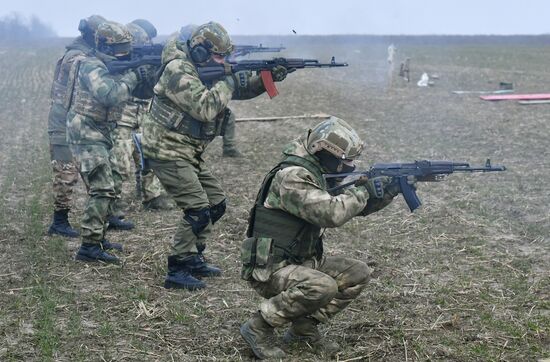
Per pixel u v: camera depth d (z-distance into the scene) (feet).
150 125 20.93
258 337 16.80
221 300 20.51
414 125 53.36
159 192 30.25
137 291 20.95
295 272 16.12
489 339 17.80
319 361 16.62
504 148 43.83
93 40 25.22
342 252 24.67
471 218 28.78
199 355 17.07
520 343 17.60
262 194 16.30
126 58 23.81
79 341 17.67
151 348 17.43
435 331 18.28
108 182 23.47
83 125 23.29
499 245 25.45
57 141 26.05
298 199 15.62
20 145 48.57
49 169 39.19
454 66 114.32
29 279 22.00
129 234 26.89
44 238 26.25
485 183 34.50
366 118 57.41
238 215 29.35
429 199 31.71
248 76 22.21
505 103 65.62
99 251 23.58
